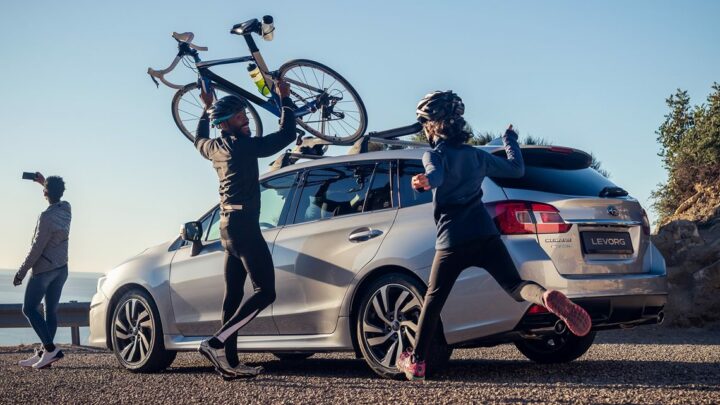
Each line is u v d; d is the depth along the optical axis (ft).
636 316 20.42
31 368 30.25
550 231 19.44
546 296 16.06
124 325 26.81
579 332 16.02
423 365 18.21
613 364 23.49
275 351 23.17
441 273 17.57
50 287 30.83
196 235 24.23
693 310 40.01
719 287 39.68
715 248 40.45
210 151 20.66
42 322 30.17
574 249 19.63
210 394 19.44
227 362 20.17
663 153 65.98
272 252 23.34
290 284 22.76
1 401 20.03
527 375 20.99
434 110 17.43
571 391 17.44
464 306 19.51
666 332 39.11
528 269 19.03
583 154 21.93
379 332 20.72
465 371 22.22
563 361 23.99
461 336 19.56
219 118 20.48
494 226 17.53
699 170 56.65
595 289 19.48
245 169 20.16
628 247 20.80
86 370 27.89
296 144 27.20
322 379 21.25
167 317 25.54
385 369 20.47
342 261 21.67
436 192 17.54
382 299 20.70
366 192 22.20
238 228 20.06
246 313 20.01
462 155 17.35
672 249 41.93
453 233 17.29
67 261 31.32
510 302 19.06
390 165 22.03
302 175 24.06
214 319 24.45
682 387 17.79
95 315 27.73
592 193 20.80
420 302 19.99
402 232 20.75
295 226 23.34
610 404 15.88
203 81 22.65
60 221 30.94
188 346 24.80
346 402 17.24
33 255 30.19
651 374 20.54
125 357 26.55
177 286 25.35
